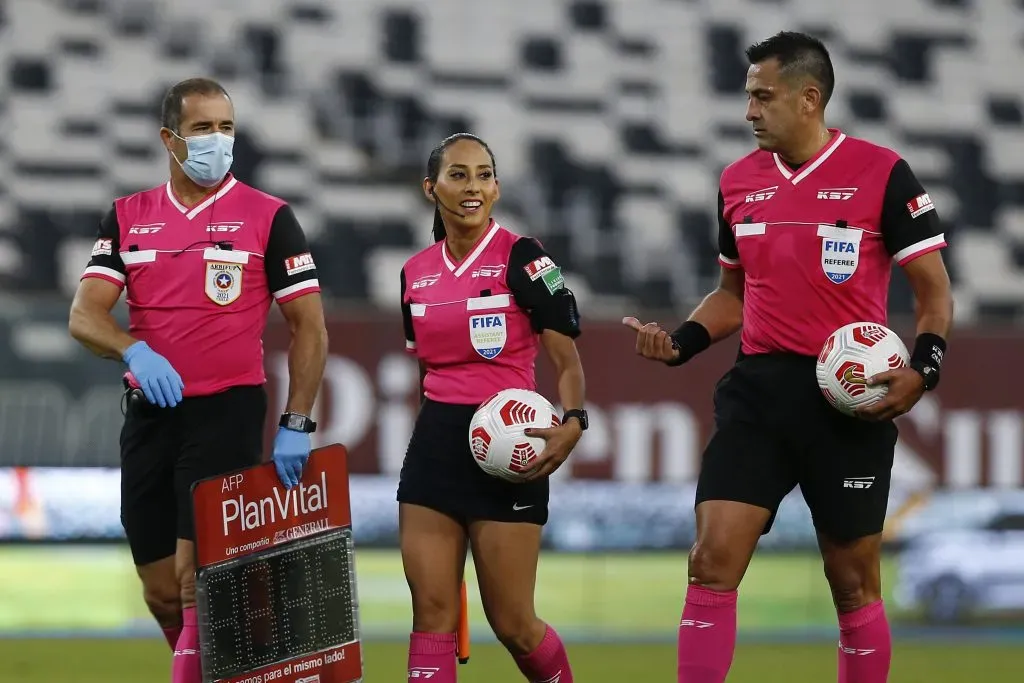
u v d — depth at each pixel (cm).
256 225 1664
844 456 1589
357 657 1627
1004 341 3456
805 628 3475
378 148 5472
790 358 1611
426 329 1650
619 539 3453
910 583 3506
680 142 5594
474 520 1619
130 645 2972
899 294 4925
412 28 5700
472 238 1650
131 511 1706
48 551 3322
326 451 1631
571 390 1616
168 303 1648
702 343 1727
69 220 5153
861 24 5900
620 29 5797
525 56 5716
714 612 1578
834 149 1599
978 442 3472
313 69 5584
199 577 1534
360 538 3366
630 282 5159
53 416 3334
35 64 5459
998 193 5616
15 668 2620
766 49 1596
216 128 1628
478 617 3409
